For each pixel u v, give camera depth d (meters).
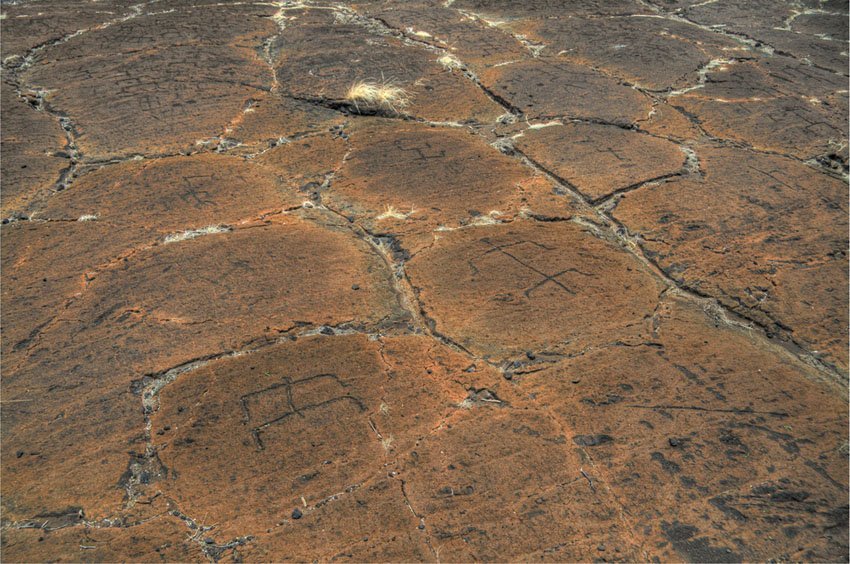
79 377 2.22
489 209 3.16
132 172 3.43
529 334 2.41
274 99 4.25
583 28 5.61
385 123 4.04
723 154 3.66
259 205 3.19
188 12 5.95
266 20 5.79
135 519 1.78
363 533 1.74
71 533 1.75
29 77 4.57
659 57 4.97
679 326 2.47
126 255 2.81
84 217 3.06
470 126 4.02
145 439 2.00
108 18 5.84
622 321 2.48
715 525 1.76
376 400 2.13
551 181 3.42
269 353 2.31
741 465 1.92
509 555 1.69
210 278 2.67
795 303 2.59
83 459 1.94
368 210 3.17
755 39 5.49
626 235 3.01
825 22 5.91
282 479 1.88
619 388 2.17
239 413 2.08
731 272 2.76
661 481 1.87
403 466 1.91
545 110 4.14
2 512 1.80
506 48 5.16
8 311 2.50
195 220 3.05
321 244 2.91
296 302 2.56
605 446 1.97
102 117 3.99
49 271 2.71
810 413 2.09
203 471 1.91
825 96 4.39
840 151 3.66
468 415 2.08
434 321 2.47
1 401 2.13
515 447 1.97
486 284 2.66
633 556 1.69
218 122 3.94
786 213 3.13
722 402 2.12
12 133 3.78
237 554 1.69
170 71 4.61
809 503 1.82
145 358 2.29
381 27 5.65
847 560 1.68
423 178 3.43
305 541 1.72
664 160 3.58
